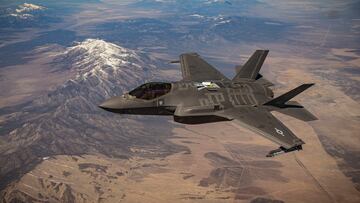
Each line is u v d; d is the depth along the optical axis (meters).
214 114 27.67
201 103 27.91
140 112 28.31
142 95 28.11
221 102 28.45
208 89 29.22
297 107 30.30
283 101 29.69
